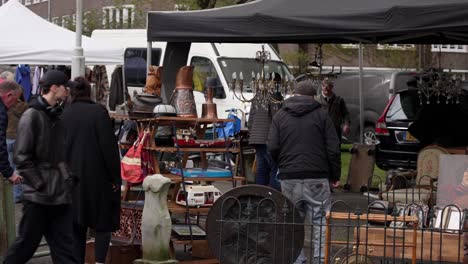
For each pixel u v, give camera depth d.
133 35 24.45
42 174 8.50
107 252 9.52
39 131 8.50
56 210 8.65
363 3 10.09
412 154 17.88
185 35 11.43
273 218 8.80
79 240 9.45
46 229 8.72
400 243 8.31
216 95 20.86
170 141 9.97
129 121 10.51
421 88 15.17
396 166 18.03
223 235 8.80
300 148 9.56
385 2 9.93
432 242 8.31
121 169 9.89
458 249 8.24
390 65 32.66
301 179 9.55
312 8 10.43
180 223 10.55
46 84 8.60
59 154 8.65
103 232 9.41
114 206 9.50
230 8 11.24
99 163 9.34
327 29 10.18
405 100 18.27
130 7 32.72
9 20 17.61
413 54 32.22
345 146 26.80
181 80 10.41
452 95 14.96
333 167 9.67
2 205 9.70
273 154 9.76
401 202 11.16
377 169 21.14
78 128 9.34
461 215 8.74
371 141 26.23
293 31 10.47
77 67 16.30
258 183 12.69
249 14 10.81
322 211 9.21
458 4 9.27
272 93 12.59
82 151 9.30
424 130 14.70
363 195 16.20
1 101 11.52
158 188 8.70
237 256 8.78
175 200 10.10
